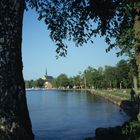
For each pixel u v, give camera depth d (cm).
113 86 16462
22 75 812
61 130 3834
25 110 800
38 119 5153
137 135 1580
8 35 765
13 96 769
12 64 771
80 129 3875
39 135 3509
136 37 2047
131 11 1912
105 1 1853
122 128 1898
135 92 5144
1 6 763
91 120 4806
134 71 3522
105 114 5606
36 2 1812
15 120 756
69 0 1858
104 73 17612
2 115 746
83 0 1856
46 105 8906
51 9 1850
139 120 2084
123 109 5925
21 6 795
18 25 786
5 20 764
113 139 1953
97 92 14450
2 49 760
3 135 730
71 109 7150
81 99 11481
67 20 1902
